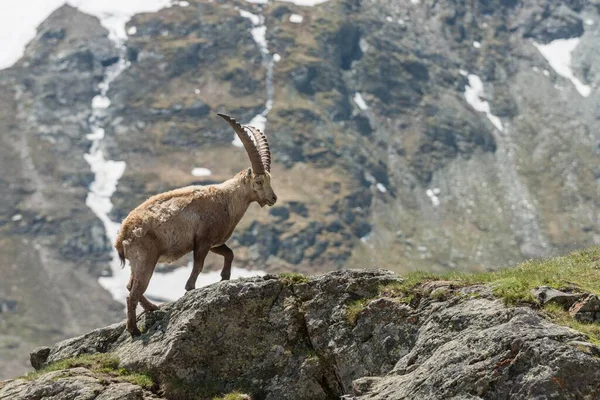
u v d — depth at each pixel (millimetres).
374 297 34031
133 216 37562
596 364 25828
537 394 25797
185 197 38531
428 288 32844
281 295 35188
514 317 28172
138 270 37094
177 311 36312
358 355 32875
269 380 34219
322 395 33438
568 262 41500
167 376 34781
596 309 29453
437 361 28266
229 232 39875
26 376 36375
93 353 37875
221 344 34844
